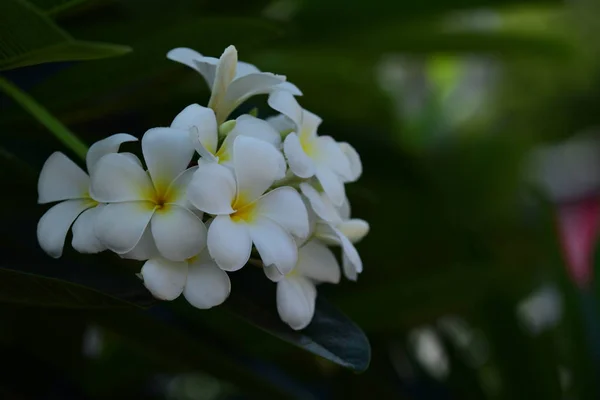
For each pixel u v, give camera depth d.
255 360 1.00
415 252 1.20
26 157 0.92
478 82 2.09
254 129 0.77
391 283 1.10
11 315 0.97
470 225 1.38
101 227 0.73
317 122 0.81
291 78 1.12
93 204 0.76
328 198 0.79
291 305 0.78
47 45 0.77
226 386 1.32
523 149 1.70
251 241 0.75
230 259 0.73
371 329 1.12
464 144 1.69
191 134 0.75
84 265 0.83
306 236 0.76
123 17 1.02
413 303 1.10
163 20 0.98
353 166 0.84
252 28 0.89
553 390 1.15
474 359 1.29
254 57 1.09
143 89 0.97
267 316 0.82
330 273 0.80
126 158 0.75
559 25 1.86
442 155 1.67
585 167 2.61
